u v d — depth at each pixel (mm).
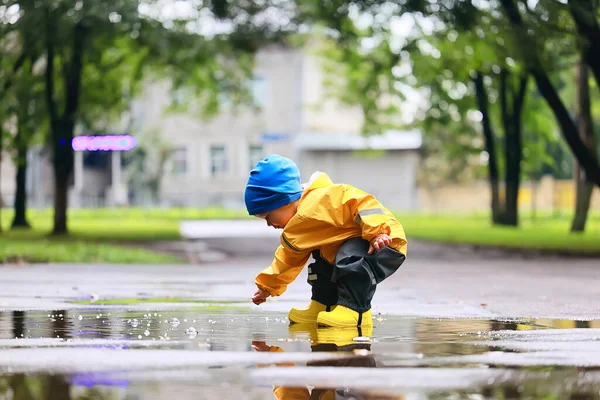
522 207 66125
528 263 17609
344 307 5641
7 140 28828
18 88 25766
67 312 6852
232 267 15836
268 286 6074
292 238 5852
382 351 4211
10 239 23922
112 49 28484
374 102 37875
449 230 33938
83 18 22734
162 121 63594
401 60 29406
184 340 4730
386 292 9953
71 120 26938
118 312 6852
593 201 65688
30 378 3365
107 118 30062
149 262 17203
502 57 20562
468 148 40438
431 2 20344
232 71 30500
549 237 27797
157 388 3131
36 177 61781
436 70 28516
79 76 26812
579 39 19625
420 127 38625
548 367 3678
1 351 4207
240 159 63500
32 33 23359
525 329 5480
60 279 12047
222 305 7719
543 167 66625
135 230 32938
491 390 3109
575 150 22641
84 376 3406
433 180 63688
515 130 36312
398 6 21547
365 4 24062
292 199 6031
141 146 62219
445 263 17656
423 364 3750
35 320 6066
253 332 5188
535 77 22219
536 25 19422
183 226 40000
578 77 28578
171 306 7543
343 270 5605
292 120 62594
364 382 3273
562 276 13445
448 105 36969
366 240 5746
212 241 26328
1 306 7480
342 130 65875
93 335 5020
